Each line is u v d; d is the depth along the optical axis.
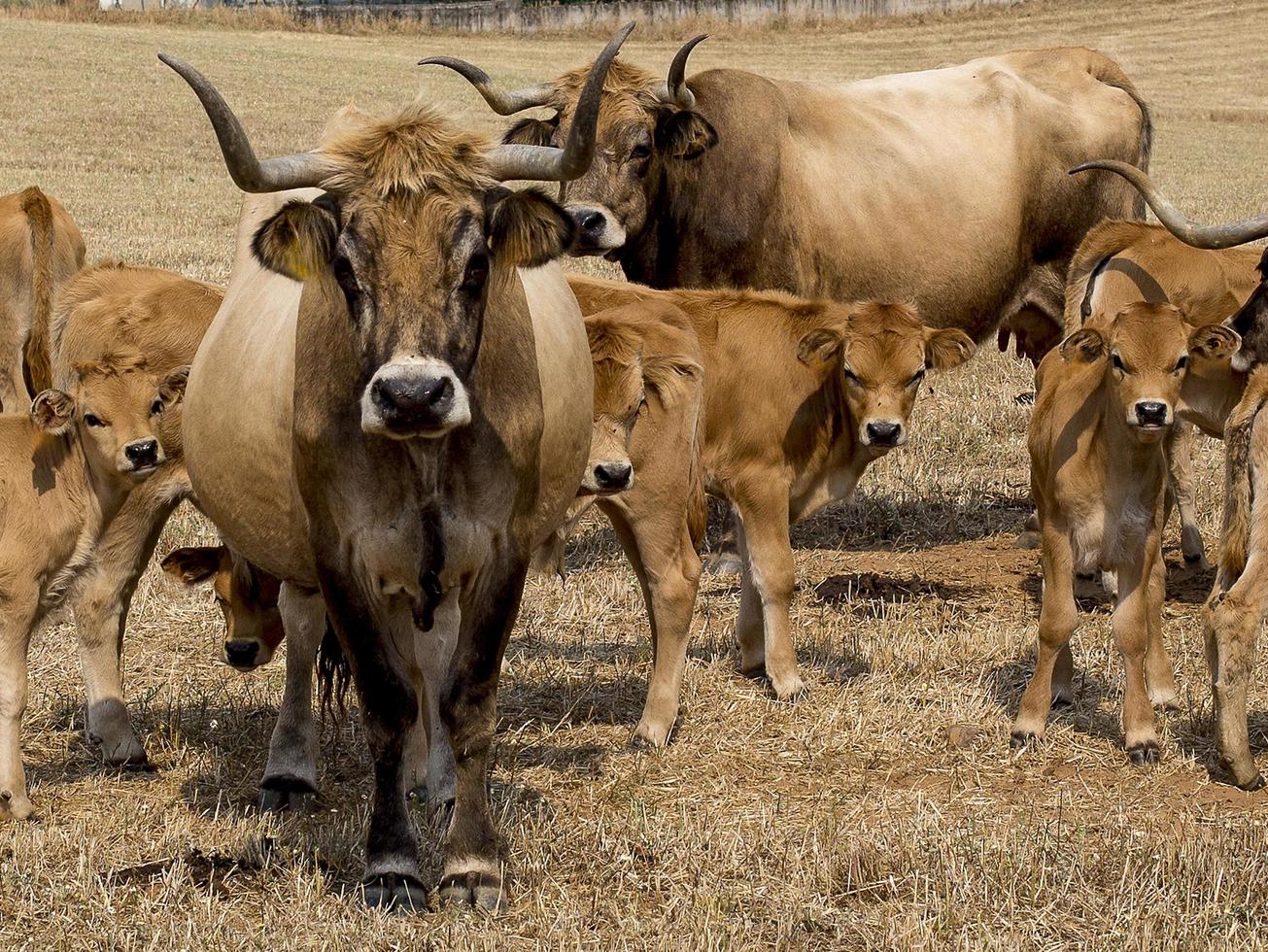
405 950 11.48
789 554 17.64
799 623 19.92
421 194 10.67
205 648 18.78
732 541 22.83
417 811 14.08
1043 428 16.30
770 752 15.90
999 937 11.67
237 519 13.75
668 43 132.50
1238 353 19.61
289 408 12.73
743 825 13.84
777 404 17.67
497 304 11.80
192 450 14.05
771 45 130.88
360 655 12.15
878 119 24.89
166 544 21.84
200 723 16.56
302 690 14.62
